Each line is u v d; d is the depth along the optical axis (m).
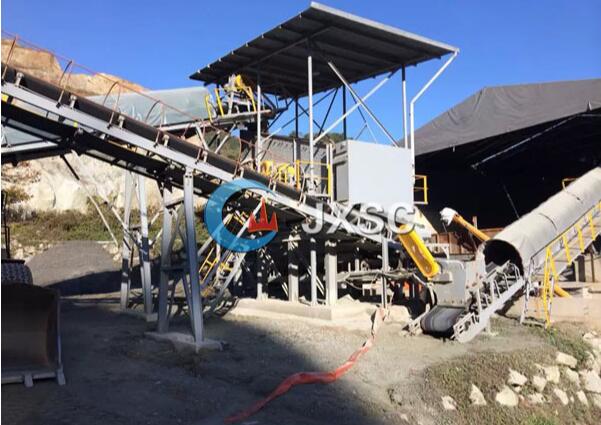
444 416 10.37
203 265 22.62
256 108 23.31
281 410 9.49
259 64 22.31
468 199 36.00
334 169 19.52
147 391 10.19
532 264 17.81
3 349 10.81
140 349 13.64
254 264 24.17
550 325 16.89
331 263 19.17
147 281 19.47
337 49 21.42
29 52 40.53
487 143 29.86
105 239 38.38
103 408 9.11
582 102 23.84
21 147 18.98
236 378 11.22
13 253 33.69
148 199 43.59
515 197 37.56
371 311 18.80
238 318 18.66
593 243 23.20
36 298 11.17
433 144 29.78
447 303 16.06
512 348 14.13
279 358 12.77
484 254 19.25
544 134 28.42
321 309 17.92
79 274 31.78
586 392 13.95
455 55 22.05
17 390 9.95
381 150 19.59
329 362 12.45
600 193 22.53
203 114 22.92
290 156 23.56
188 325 17.23
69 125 13.92
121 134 13.55
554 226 19.36
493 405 11.41
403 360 12.70
